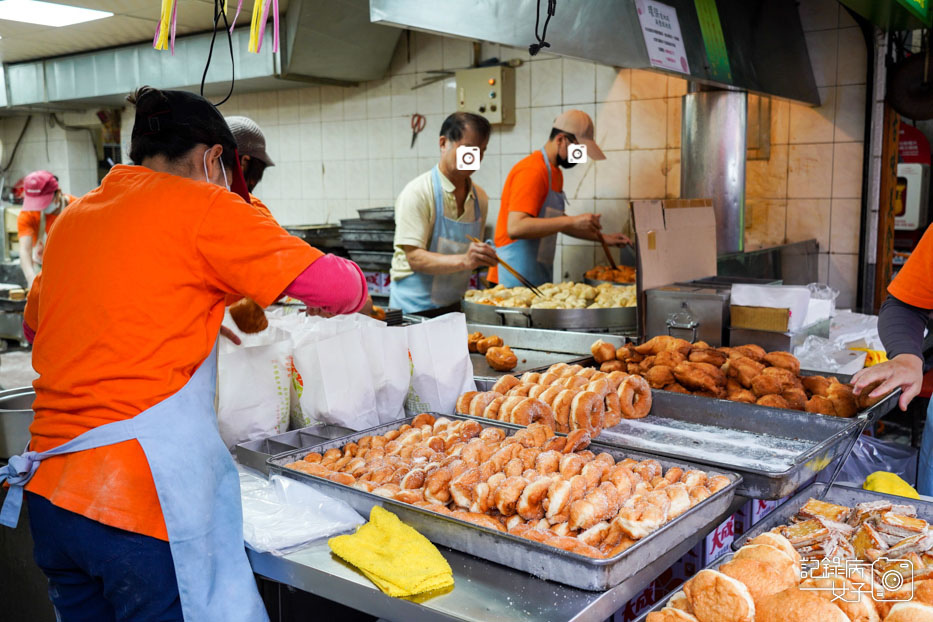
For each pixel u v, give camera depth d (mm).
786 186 4637
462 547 1346
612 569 1179
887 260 4484
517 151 5418
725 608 1075
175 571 1346
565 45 2387
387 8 2061
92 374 1345
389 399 2070
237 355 1893
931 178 5098
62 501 1333
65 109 7000
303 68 5188
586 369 2266
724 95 3738
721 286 2855
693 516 1342
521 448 1624
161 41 1588
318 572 1318
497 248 4336
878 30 4207
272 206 6793
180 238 1375
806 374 2418
